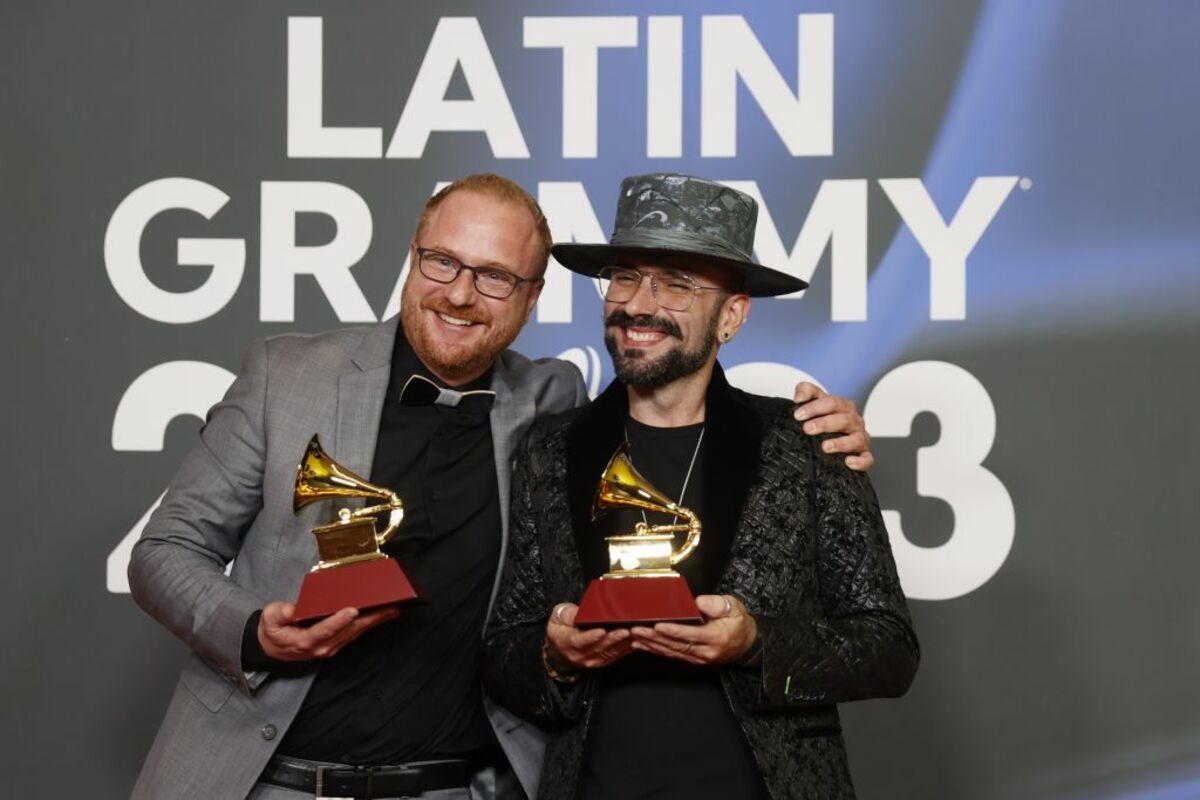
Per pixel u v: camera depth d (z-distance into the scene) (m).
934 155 3.18
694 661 1.95
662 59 3.22
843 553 2.14
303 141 3.26
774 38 3.22
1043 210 3.16
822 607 2.16
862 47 3.20
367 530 2.10
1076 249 3.15
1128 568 3.11
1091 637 3.11
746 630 1.94
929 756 3.13
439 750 2.26
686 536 2.12
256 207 3.26
